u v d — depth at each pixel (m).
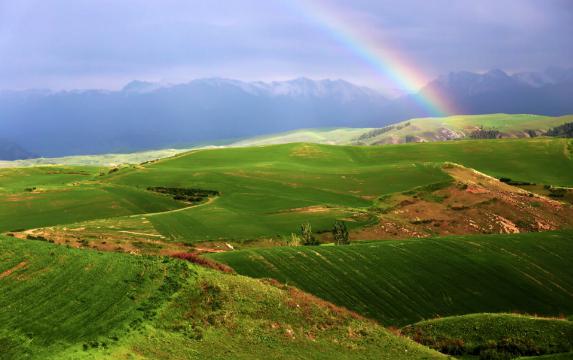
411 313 54.69
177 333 35.34
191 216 110.06
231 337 36.56
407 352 39.31
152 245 81.12
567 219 115.81
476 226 108.50
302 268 62.19
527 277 64.94
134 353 31.62
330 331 40.88
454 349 42.12
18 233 80.50
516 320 45.84
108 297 38.12
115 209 120.75
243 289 43.97
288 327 39.66
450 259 67.94
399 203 123.69
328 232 100.38
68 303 36.59
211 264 51.16
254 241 92.12
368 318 52.16
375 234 99.75
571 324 44.28
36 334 32.09
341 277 60.72
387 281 60.78
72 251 46.03
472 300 58.75
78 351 30.38
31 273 40.75
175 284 41.66
